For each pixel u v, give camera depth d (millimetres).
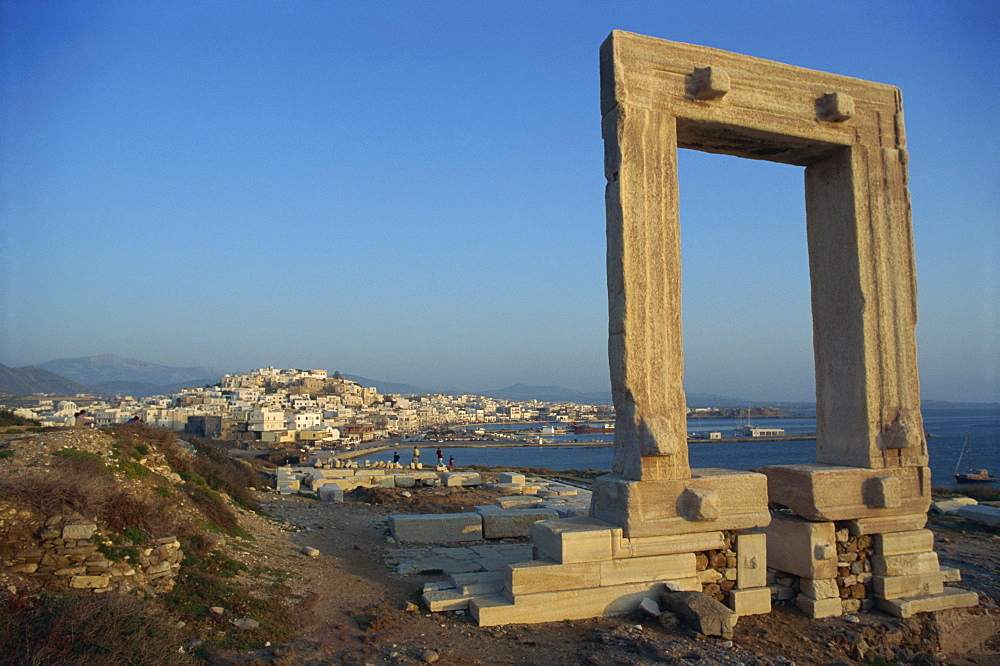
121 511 8531
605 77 9625
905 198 11008
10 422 16156
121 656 6230
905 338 10695
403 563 12008
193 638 7172
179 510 10617
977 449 114750
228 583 8789
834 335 10953
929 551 10492
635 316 9188
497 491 22391
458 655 7402
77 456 9820
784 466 10594
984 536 15359
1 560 7195
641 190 9359
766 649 8453
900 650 9250
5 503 7574
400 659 7215
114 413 121125
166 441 13297
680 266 9508
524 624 8438
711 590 9422
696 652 7656
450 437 171625
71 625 6457
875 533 10273
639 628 8375
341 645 7598
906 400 10594
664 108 9602
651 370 9227
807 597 9852
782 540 10281
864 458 10336
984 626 10133
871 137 10914
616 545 8906
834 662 8391
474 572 10758
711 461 101312
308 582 9961
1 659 5914
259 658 6957
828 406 11039
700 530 9258
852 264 10641
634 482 9016
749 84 10172
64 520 7785
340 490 19672
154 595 7840
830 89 10727
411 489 22844
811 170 11547
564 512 15242
